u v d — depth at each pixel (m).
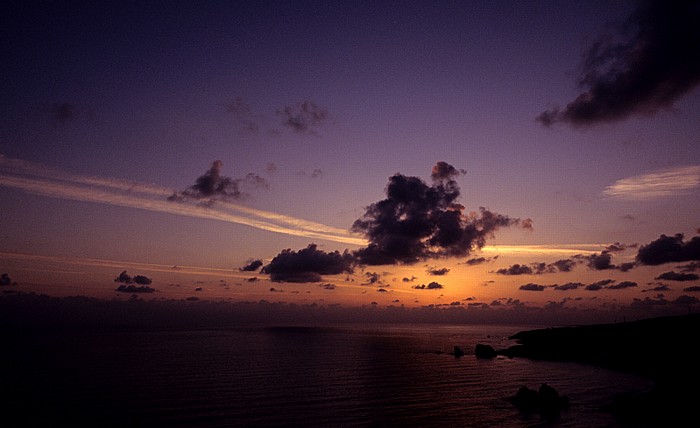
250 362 87.38
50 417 41.25
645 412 41.88
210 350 114.50
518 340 159.00
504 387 58.75
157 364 82.12
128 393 52.66
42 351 107.25
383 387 58.66
